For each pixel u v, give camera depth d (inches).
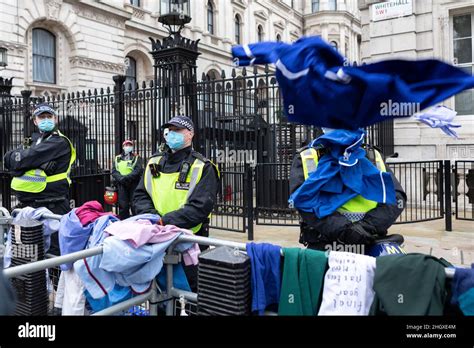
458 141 355.6
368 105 66.2
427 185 347.3
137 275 101.3
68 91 799.7
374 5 392.8
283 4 1518.2
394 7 382.3
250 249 90.4
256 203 323.3
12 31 694.5
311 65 67.9
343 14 1627.7
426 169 351.3
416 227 297.6
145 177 144.2
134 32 949.8
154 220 119.6
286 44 70.6
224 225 319.6
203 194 131.6
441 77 62.6
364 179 108.0
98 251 96.5
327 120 70.1
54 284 136.3
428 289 73.7
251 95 337.4
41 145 192.7
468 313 70.5
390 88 64.0
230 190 319.9
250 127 330.3
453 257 217.3
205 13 1152.2
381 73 65.0
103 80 853.8
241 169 324.2
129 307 102.4
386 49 389.1
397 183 114.7
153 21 997.8
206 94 294.0
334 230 103.4
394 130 385.4
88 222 119.1
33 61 755.4
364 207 107.5
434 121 133.3
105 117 374.6
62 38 792.9
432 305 73.5
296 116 71.4
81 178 326.6
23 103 374.0
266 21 1432.1
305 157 113.7
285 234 290.0
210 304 89.2
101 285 102.5
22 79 706.2
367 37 406.6
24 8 711.1
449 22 368.2
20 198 195.5
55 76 793.6
